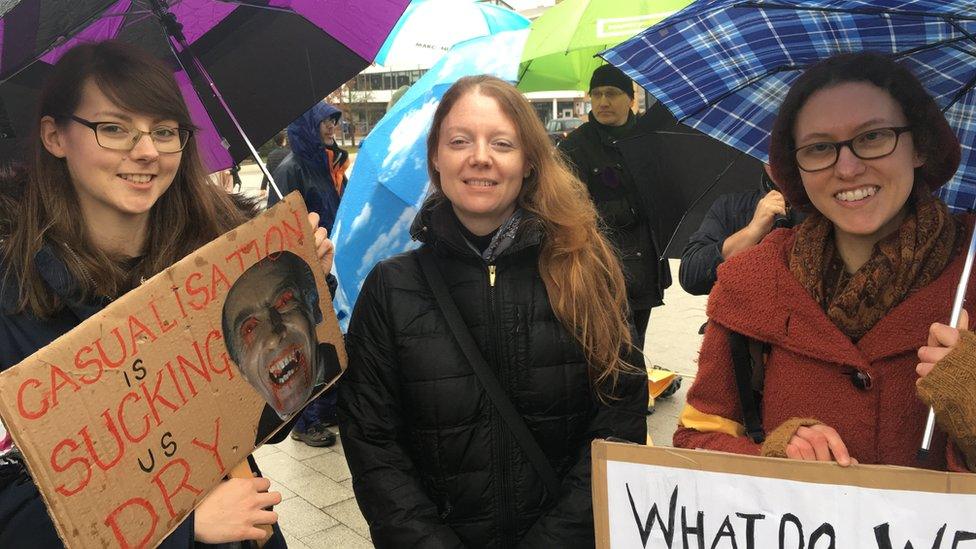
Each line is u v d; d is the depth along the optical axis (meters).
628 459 1.42
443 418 1.77
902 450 1.41
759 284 1.58
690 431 1.71
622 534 1.43
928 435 1.28
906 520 1.24
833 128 1.41
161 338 1.31
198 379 1.38
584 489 1.73
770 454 1.38
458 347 1.78
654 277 3.81
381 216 3.65
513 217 1.83
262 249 1.55
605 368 1.80
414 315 1.80
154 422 1.28
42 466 1.10
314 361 1.68
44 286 1.42
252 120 2.22
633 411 1.85
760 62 1.69
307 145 4.74
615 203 3.73
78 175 1.49
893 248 1.44
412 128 3.70
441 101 1.86
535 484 1.76
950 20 1.46
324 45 2.30
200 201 1.72
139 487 1.25
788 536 1.31
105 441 1.19
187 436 1.35
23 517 1.30
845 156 1.41
